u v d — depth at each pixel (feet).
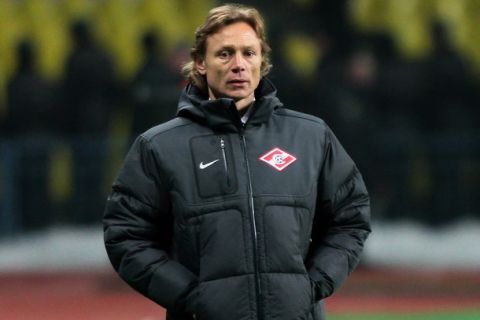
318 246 58.23
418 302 131.64
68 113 160.35
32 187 160.25
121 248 56.85
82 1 158.51
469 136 162.09
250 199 55.52
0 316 123.65
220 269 54.80
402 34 156.87
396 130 159.53
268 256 55.01
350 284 140.15
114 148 158.71
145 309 126.00
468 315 122.42
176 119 57.88
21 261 157.38
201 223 55.47
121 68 157.48
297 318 54.90
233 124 56.65
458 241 162.61
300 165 56.65
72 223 160.15
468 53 159.74
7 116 161.07
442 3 157.69
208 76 57.82
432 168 162.40
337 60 156.04
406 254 159.74
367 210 58.59
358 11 155.43
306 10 155.94
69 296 136.15
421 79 158.51
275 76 149.89
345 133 149.79
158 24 155.43
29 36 158.81
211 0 156.87
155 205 56.90
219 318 54.54
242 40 57.06
